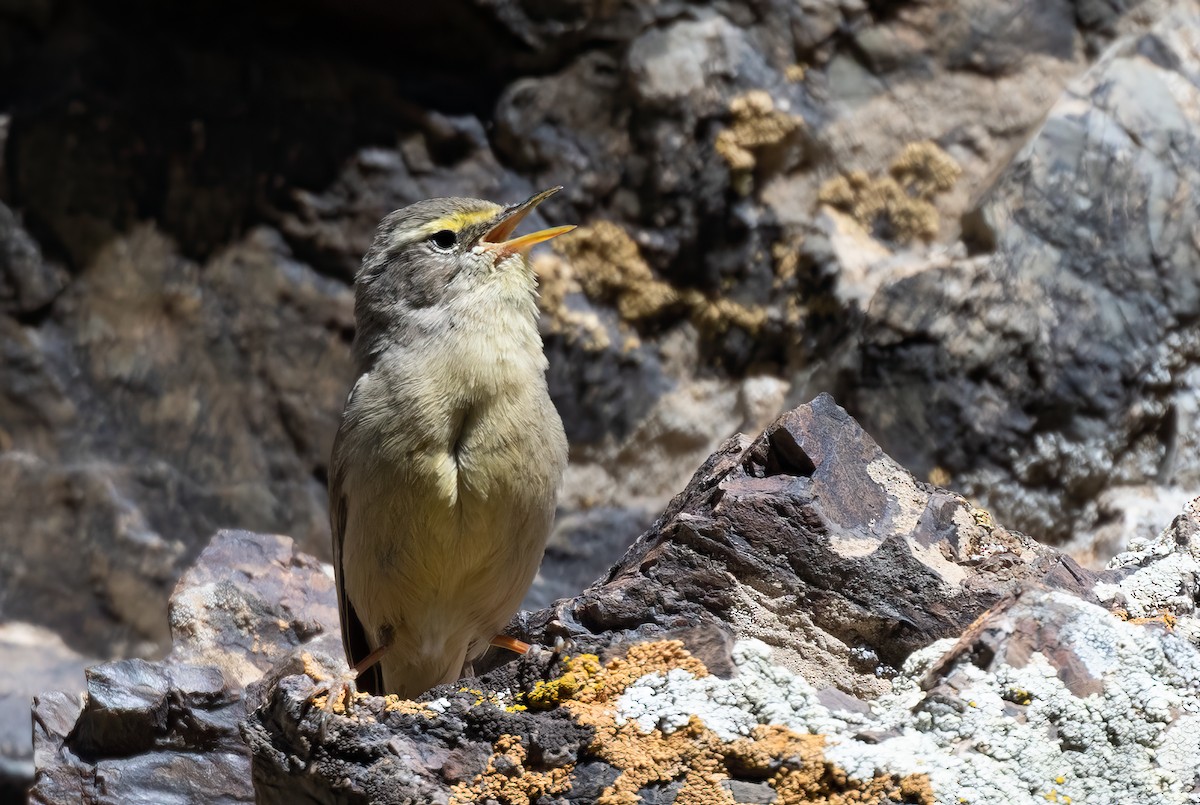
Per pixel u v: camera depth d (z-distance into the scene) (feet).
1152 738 18.52
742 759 18.31
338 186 44.42
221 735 26.99
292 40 44.21
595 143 44.14
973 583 22.03
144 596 44.80
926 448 41.16
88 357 45.16
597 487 45.14
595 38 43.52
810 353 44.50
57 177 44.50
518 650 25.75
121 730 26.84
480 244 25.04
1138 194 42.09
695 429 44.93
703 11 44.01
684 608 22.00
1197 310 41.60
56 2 44.29
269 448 45.14
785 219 44.34
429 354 23.99
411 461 23.45
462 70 44.16
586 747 18.66
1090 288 41.52
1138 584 22.85
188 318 45.06
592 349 44.37
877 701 20.07
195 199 44.86
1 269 44.50
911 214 44.57
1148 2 45.21
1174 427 41.50
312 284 44.70
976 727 18.56
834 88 44.62
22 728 41.06
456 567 24.08
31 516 44.80
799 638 21.89
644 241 44.37
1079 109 42.98
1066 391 40.88
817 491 22.75
